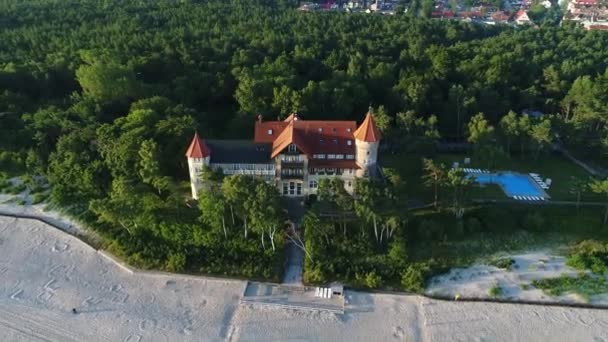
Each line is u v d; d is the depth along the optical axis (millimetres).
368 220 68688
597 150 96938
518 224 77375
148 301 64438
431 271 68812
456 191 74562
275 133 82688
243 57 125375
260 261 69938
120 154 81312
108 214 71062
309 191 80688
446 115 110562
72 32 138500
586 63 133375
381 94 118812
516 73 130125
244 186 69562
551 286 66500
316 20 163250
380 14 189125
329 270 68125
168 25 153250
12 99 105562
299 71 128500
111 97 106500
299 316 62031
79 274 69562
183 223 75062
